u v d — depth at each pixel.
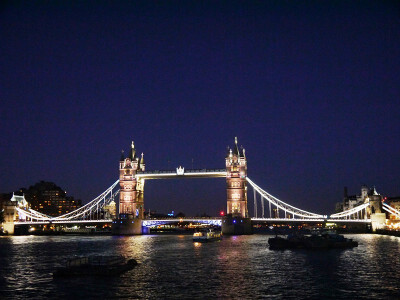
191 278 61.12
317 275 63.16
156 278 60.91
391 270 67.38
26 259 90.19
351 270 67.75
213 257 90.88
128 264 70.62
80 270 62.12
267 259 85.50
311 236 118.50
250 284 56.34
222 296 49.31
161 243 147.50
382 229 196.75
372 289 52.41
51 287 54.19
